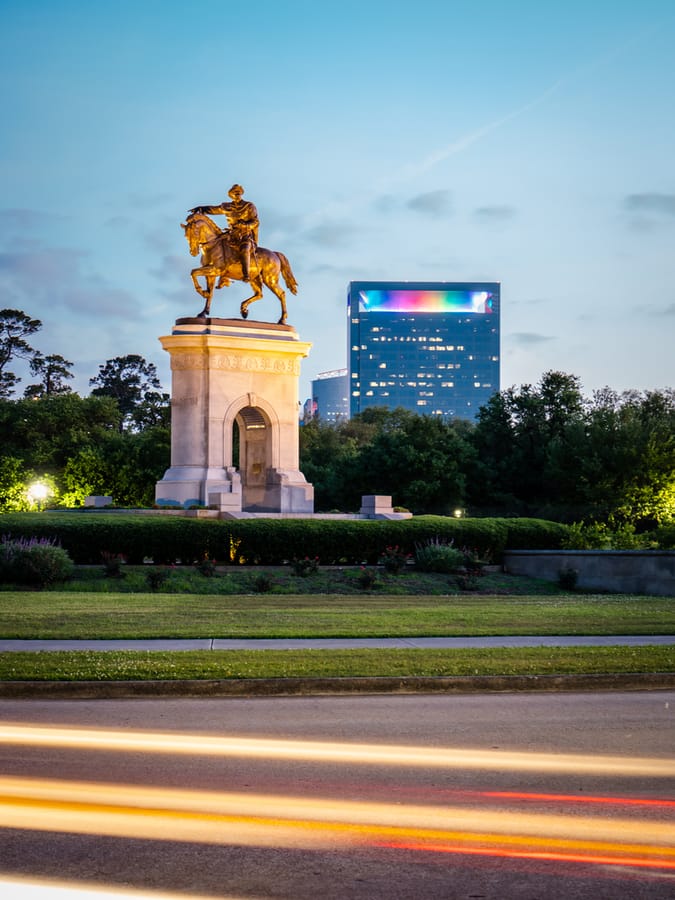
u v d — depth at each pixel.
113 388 143.00
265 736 12.34
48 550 33.53
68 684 15.34
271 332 47.28
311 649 19.09
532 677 16.19
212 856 7.97
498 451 82.94
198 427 45.62
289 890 7.30
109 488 72.00
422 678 16.00
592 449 69.31
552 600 31.67
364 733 12.55
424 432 78.06
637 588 36.62
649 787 9.99
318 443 107.25
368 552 39.28
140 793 9.66
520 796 9.65
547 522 42.44
